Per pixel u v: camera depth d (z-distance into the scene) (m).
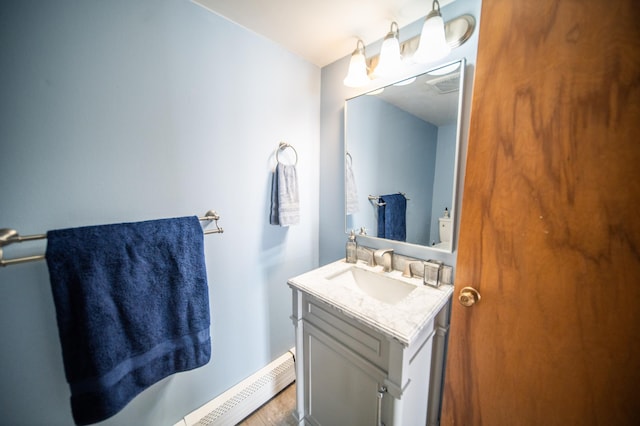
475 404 0.69
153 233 0.83
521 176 0.57
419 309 0.84
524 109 0.55
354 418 0.92
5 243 0.61
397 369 0.72
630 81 0.44
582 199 0.50
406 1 0.96
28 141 0.71
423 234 1.14
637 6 0.42
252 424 1.23
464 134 0.99
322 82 1.49
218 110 1.08
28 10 0.68
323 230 1.62
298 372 1.12
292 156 1.41
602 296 0.49
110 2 0.80
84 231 0.72
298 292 1.06
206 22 1.01
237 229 1.20
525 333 0.59
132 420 0.98
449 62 0.98
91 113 0.80
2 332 0.73
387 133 1.21
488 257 0.63
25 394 0.78
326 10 1.01
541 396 0.58
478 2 0.91
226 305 1.20
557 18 0.50
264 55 1.21
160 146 0.95
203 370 1.16
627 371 0.48
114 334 0.75
